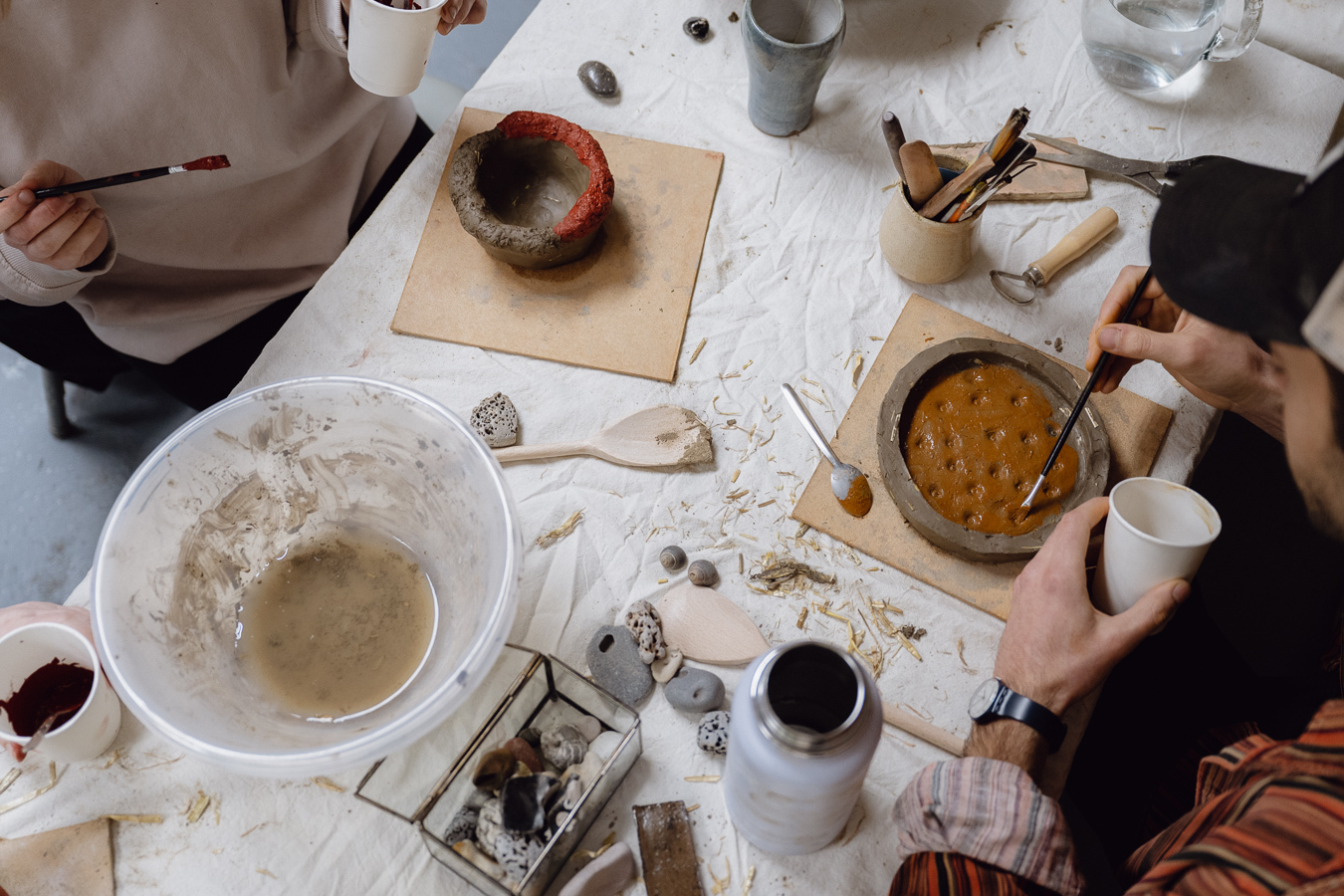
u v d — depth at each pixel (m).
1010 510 1.00
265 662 0.90
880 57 1.35
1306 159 1.27
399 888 0.83
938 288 1.17
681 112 1.30
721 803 0.87
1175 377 1.06
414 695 0.88
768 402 1.10
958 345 1.07
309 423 0.90
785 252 1.20
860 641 0.96
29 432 2.04
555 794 0.80
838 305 1.16
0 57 1.05
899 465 1.01
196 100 1.18
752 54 1.15
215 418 0.85
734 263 1.19
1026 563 0.99
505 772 0.81
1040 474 1.00
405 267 1.17
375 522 0.99
